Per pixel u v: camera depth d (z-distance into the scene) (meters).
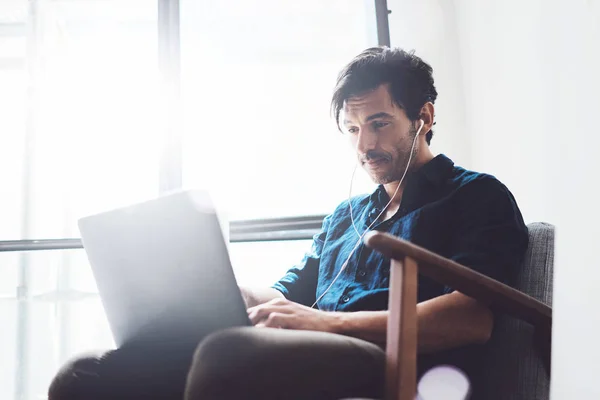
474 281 0.90
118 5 2.68
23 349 2.42
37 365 2.43
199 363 0.70
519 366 1.07
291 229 2.29
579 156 1.37
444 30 2.42
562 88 1.48
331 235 1.47
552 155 1.54
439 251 1.17
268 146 2.51
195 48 2.56
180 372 0.89
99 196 2.52
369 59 1.36
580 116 1.37
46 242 2.35
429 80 1.38
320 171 2.48
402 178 1.31
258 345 0.71
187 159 2.46
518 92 1.81
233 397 0.67
